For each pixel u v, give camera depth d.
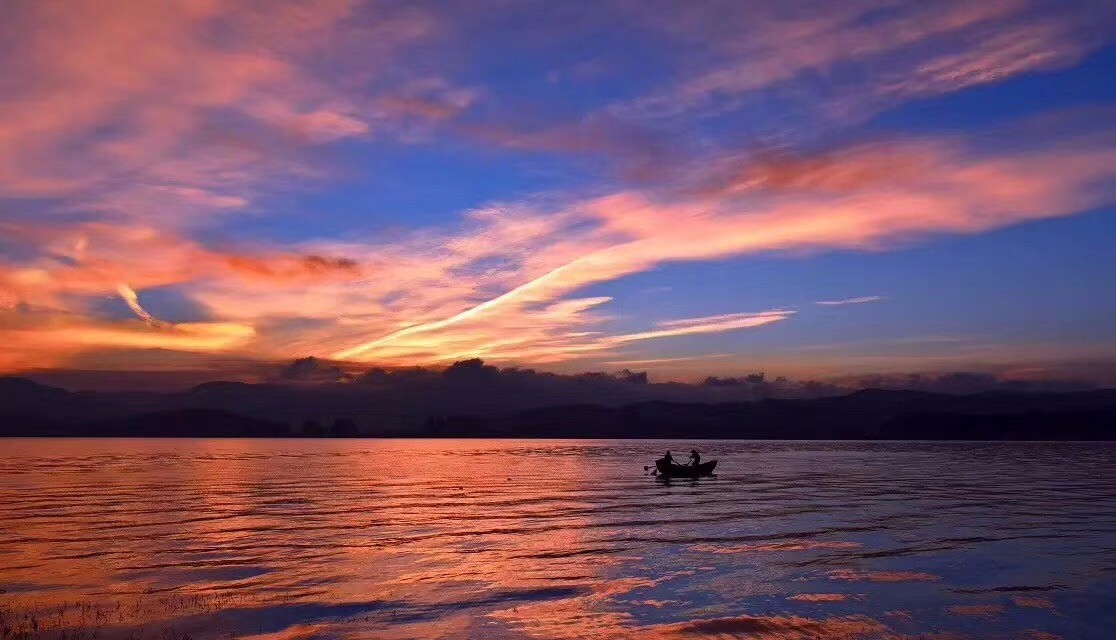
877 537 32.28
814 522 37.75
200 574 24.41
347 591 21.92
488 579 23.59
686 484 69.31
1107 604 20.38
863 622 18.69
